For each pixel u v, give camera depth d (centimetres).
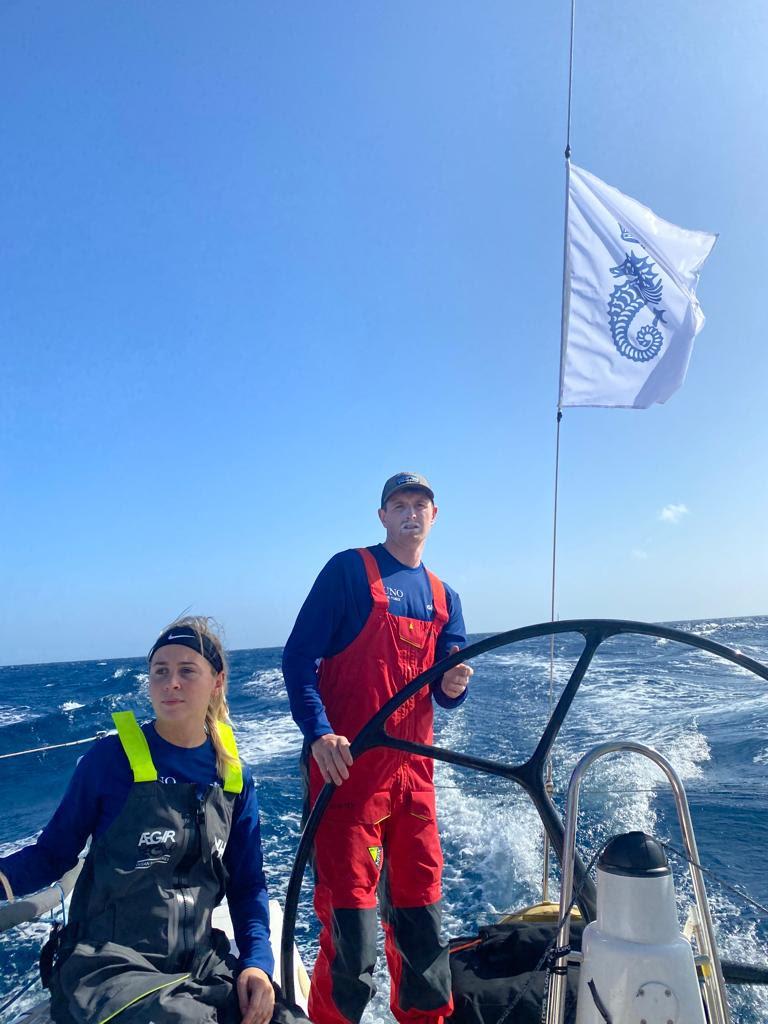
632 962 117
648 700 985
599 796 535
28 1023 172
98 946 152
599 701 995
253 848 180
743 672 1230
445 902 404
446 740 790
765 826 448
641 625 158
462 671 216
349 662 213
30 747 1157
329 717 213
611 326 316
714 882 371
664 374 316
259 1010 150
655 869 121
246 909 174
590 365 313
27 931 367
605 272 318
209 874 168
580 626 162
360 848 200
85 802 164
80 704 1652
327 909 199
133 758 165
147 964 151
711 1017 126
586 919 153
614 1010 116
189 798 166
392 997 207
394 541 228
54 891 178
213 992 151
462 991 198
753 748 664
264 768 770
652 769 614
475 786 622
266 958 164
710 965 126
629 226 319
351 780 203
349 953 192
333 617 213
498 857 456
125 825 160
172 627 178
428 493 229
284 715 1180
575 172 320
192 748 174
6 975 319
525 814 530
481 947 213
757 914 328
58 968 152
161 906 158
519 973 202
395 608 217
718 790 538
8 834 645
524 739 777
